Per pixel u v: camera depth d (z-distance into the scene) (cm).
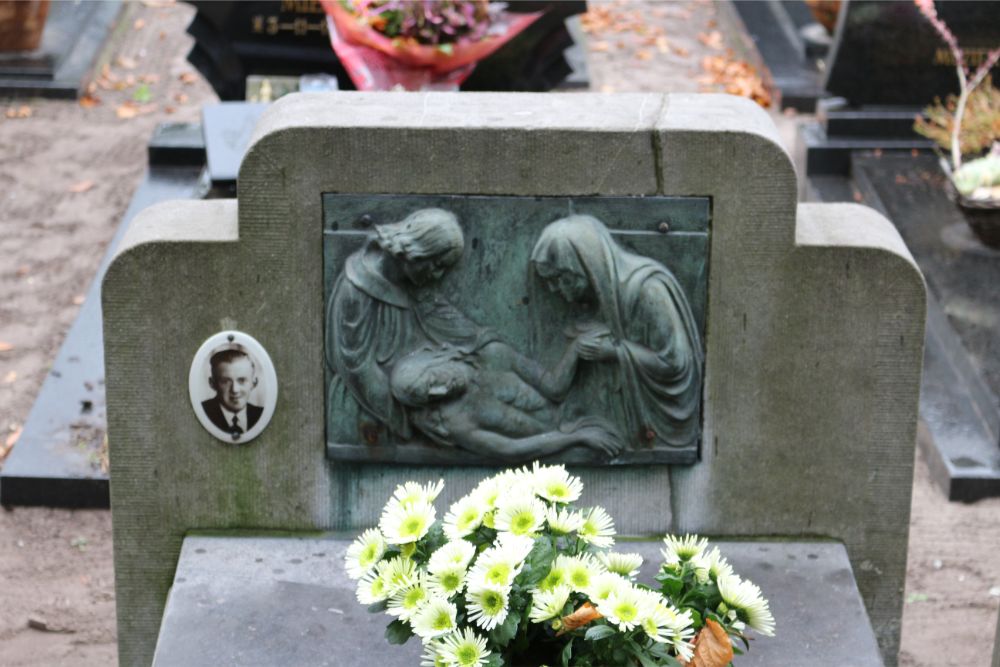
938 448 675
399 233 438
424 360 451
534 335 452
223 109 819
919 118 878
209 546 466
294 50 952
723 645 360
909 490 467
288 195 439
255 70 959
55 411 673
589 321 450
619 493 469
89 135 998
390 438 462
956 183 788
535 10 912
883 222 462
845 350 452
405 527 375
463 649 354
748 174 435
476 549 378
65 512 639
